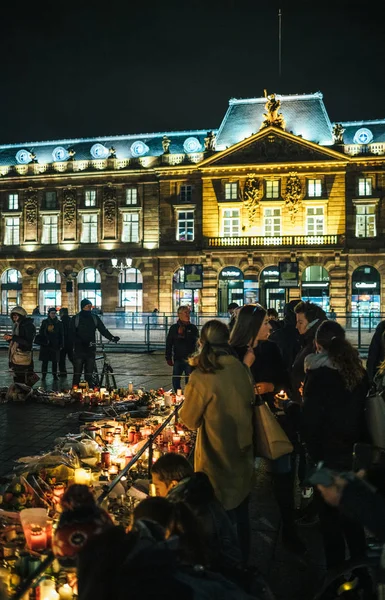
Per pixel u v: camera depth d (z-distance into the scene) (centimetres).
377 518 304
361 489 308
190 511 322
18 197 5634
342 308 4869
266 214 5062
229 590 249
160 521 311
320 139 5147
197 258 5162
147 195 5331
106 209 5406
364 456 459
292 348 889
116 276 5378
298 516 641
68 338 1858
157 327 3744
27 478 685
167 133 5634
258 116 5406
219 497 461
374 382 561
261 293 5047
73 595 441
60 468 698
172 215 5225
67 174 5447
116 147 5634
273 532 613
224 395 466
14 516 571
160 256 5222
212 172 5106
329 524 480
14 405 1293
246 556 479
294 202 4962
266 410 500
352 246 4891
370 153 4884
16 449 915
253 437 502
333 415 495
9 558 489
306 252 4934
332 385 497
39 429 1052
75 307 5472
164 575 237
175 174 5209
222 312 5116
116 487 627
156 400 1195
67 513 276
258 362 607
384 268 4838
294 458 677
